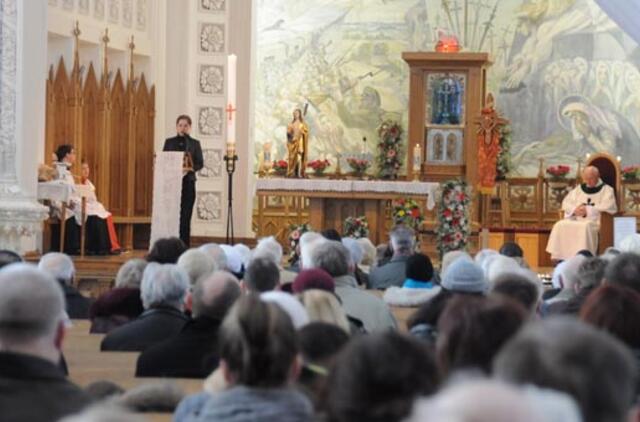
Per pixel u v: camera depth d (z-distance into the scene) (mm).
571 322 3398
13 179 19031
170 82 25109
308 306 7004
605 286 5848
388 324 9781
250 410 4617
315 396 5109
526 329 3402
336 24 30281
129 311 10367
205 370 7457
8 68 19188
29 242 19453
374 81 30203
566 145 29781
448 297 8414
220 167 25500
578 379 3242
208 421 4641
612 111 29594
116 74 23656
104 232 20688
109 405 3004
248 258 14312
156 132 24688
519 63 29984
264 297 6664
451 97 28109
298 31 30219
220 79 25391
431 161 28141
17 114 19141
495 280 8258
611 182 24578
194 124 25281
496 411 2771
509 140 29625
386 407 3641
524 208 29344
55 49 22328
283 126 30094
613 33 29672
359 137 30141
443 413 2775
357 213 22828
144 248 24250
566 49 29812
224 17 25406
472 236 24688
